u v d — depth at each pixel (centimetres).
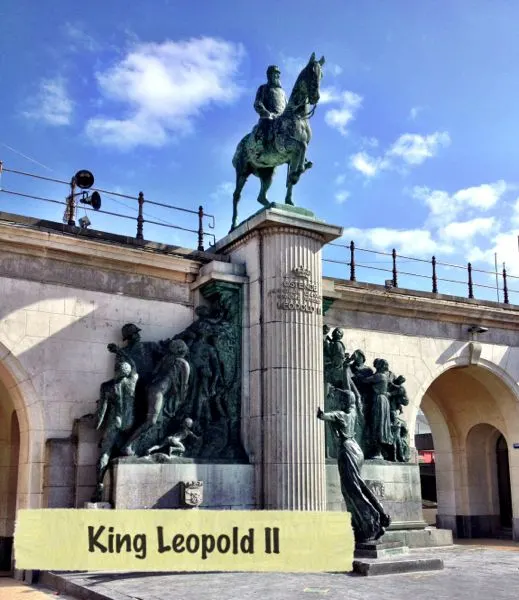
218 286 1684
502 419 2517
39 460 1506
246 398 1655
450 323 2262
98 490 1471
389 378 1967
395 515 1845
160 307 1719
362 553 1345
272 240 1684
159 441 1541
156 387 1540
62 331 1581
